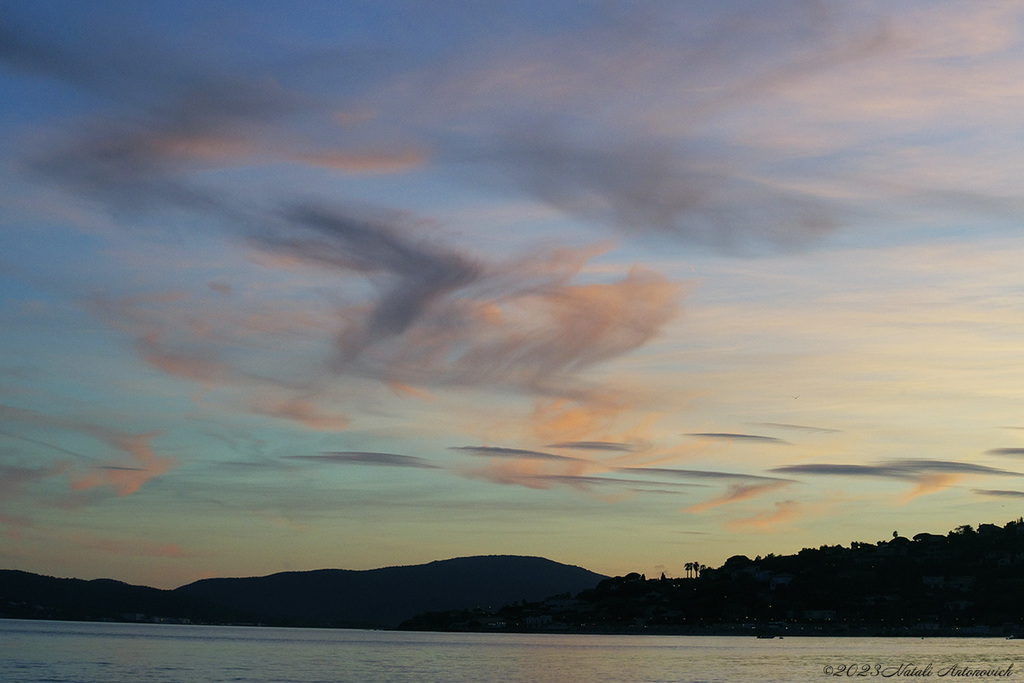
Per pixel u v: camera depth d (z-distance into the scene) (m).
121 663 196.25
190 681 158.62
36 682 151.38
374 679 169.25
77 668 179.75
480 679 171.50
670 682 165.88
